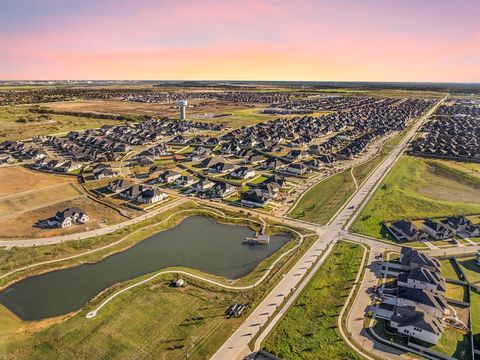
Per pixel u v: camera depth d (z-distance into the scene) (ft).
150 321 198.08
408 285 224.94
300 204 362.74
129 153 563.89
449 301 213.25
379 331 190.60
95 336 187.11
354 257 261.03
